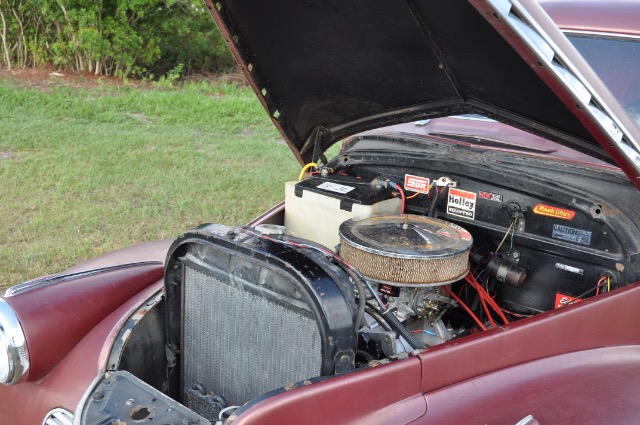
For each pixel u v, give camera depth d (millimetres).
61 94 11672
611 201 2582
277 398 1892
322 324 2000
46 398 2461
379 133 3365
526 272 2807
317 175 3211
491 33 2199
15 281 4625
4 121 9664
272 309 2197
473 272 2939
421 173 3053
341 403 1981
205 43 14766
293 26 2676
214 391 2477
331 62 2893
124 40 13062
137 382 2279
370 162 3174
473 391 2217
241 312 2297
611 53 3285
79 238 5438
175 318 2578
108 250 5215
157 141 9086
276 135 9969
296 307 2107
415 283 2357
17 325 2447
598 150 2535
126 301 2785
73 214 5957
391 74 2871
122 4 12922
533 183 2721
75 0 12953
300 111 3168
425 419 2088
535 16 1920
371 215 2809
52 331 2516
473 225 2920
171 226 5801
